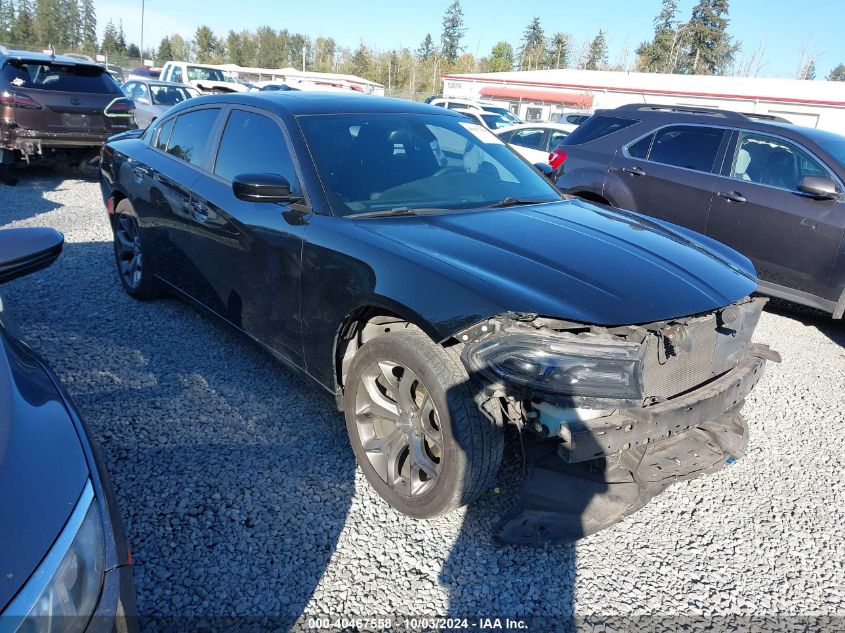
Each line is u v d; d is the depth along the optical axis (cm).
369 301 258
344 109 356
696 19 6881
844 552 265
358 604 224
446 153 359
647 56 7256
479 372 220
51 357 390
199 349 412
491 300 224
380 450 274
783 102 2767
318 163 312
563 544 259
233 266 349
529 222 302
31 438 148
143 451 301
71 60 953
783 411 387
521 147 1176
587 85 3391
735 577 248
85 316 458
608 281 244
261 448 308
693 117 614
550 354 215
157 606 217
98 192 948
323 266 281
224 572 234
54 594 124
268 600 223
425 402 249
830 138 543
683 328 238
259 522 259
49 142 917
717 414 259
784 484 311
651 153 632
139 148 473
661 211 616
